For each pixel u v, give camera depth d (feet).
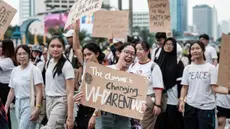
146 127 28.14
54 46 25.26
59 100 25.34
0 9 30.09
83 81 22.84
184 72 28.71
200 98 27.89
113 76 22.84
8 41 33.91
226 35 24.77
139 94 22.62
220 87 27.63
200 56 28.07
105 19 37.70
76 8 29.04
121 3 68.44
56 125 25.09
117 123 23.71
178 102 31.76
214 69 27.71
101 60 28.71
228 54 24.94
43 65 37.32
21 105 27.81
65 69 25.21
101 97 22.81
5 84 33.83
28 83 27.63
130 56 23.66
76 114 27.20
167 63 32.27
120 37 37.42
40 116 27.37
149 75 27.94
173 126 32.63
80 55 30.25
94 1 28.12
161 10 37.70
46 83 25.84
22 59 27.58
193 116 28.25
